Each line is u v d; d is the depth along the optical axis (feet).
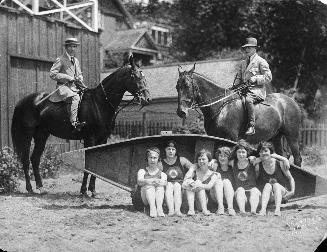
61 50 44.65
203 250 17.62
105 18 95.86
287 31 54.03
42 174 39.24
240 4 62.90
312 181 24.99
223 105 29.07
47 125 30.12
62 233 19.72
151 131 58.90
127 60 28.91
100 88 29.12
